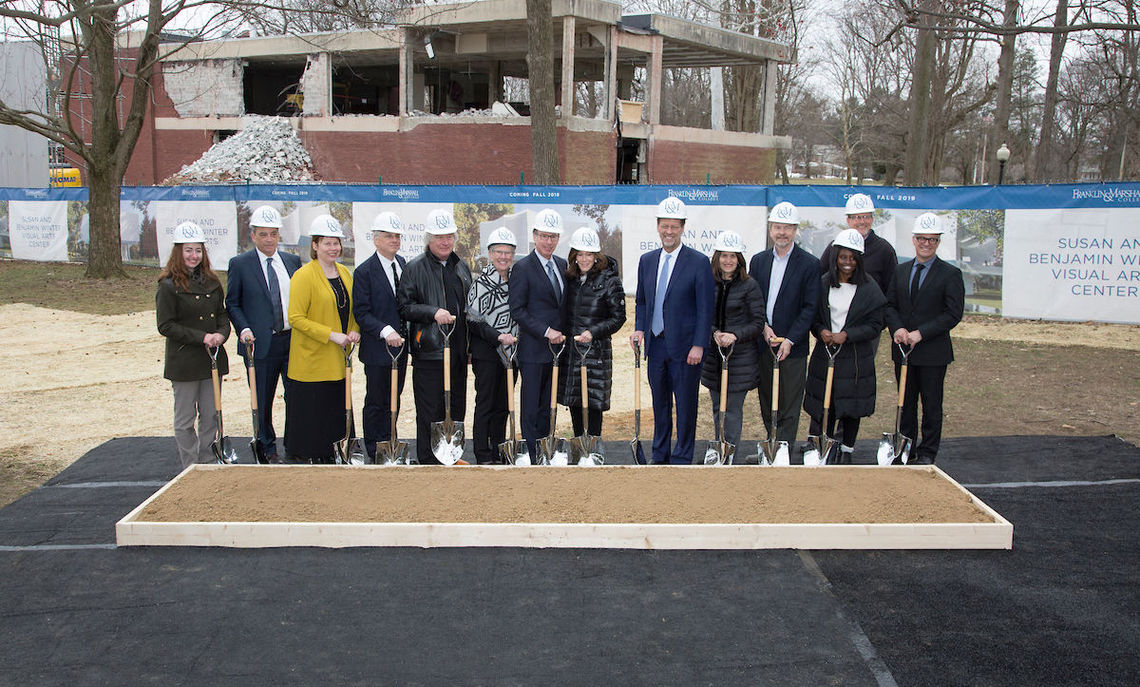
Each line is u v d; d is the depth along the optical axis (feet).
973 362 33.14
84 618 13.42
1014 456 21.63
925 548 15.57
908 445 19.72
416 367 20.01
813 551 15.43
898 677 11.89
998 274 39.50
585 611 13.52
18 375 32.73
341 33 74.84
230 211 54.80
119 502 18.57
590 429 20.92
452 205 46.39
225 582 14.42
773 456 19.38
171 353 19.52
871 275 21.77
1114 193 37.06
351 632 12.96
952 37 41.63
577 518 15.85
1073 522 17.19
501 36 75.51
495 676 11.91
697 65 88.07
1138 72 63.57
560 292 19.92
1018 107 126.11
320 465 18.63
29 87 87.81
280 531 15.44
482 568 14.80
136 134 59.57
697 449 22.93
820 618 13.35
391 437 19.70
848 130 141.08
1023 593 14.12
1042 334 37.14
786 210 19.93
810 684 11.75
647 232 43.32
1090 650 12.50
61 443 24.22
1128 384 29.66
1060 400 27.78
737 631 13.00
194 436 20.10
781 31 94.53
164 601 13.87
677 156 75.46
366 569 14.78
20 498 18.89
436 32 75.10
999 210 38.86
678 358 19.83
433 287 19.75
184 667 12.14
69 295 52.65
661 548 15.40
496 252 19.60
